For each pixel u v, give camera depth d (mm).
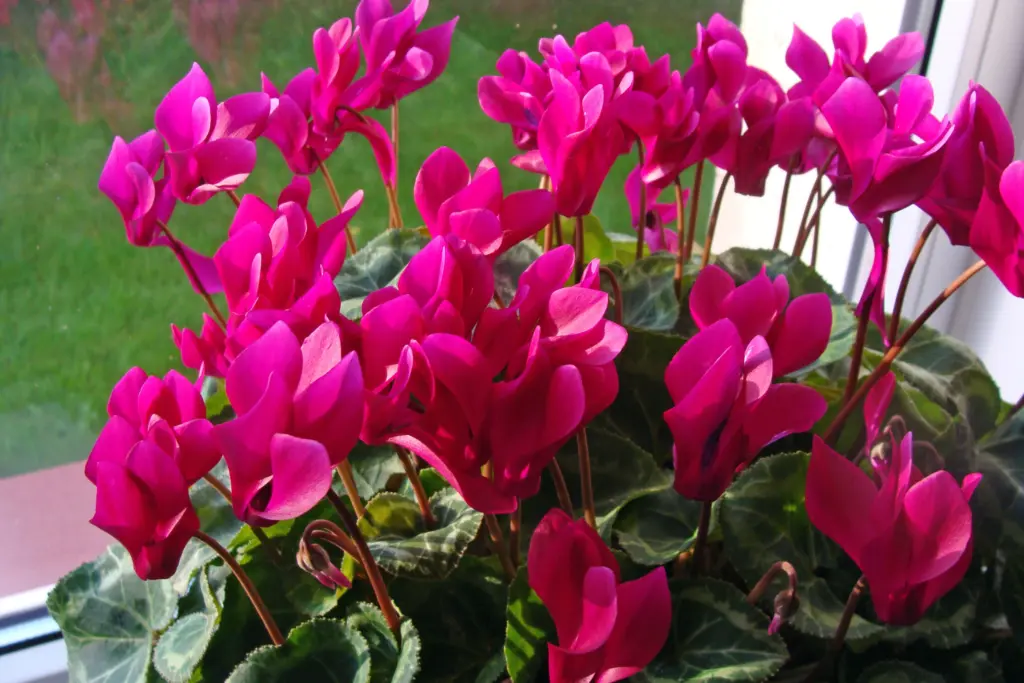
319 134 598
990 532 556
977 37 688
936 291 773
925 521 457
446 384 425
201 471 451
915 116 522
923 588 471
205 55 742
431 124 841
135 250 758
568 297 440
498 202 479
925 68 719
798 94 614
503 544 528
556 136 505
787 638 548
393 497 550
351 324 442
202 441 446
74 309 748
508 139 858
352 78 591
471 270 448
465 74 846
